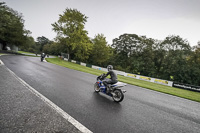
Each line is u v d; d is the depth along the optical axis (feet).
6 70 27.17
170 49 115.03
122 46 143.33
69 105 12.34
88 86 22.44
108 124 9.70
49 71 34.83
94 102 14.29
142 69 121.70
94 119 10.16
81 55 133.49
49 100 12.98
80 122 9.39
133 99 18.37
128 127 9.70
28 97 13.08
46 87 17.97
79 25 120.78
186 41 109.70
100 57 151.64
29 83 18.97
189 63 103.35
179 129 10.53
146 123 10.84
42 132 7.61
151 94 24.06
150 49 125.90
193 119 13.24
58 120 9.26
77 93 16.99
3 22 109.50
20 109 10.21
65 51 166.20
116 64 150.61
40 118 9.20
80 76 34.60
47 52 276.00
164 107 16.29
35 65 44.09
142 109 14.33
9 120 8.44
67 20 119.85
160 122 11.45
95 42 153.99
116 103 15.23
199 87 37.70
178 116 13.61
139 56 135.74
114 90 16.57
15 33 119.85
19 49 234.79
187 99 23.81
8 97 12.35
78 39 117.39
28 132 7.45
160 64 124.67
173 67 105.29
